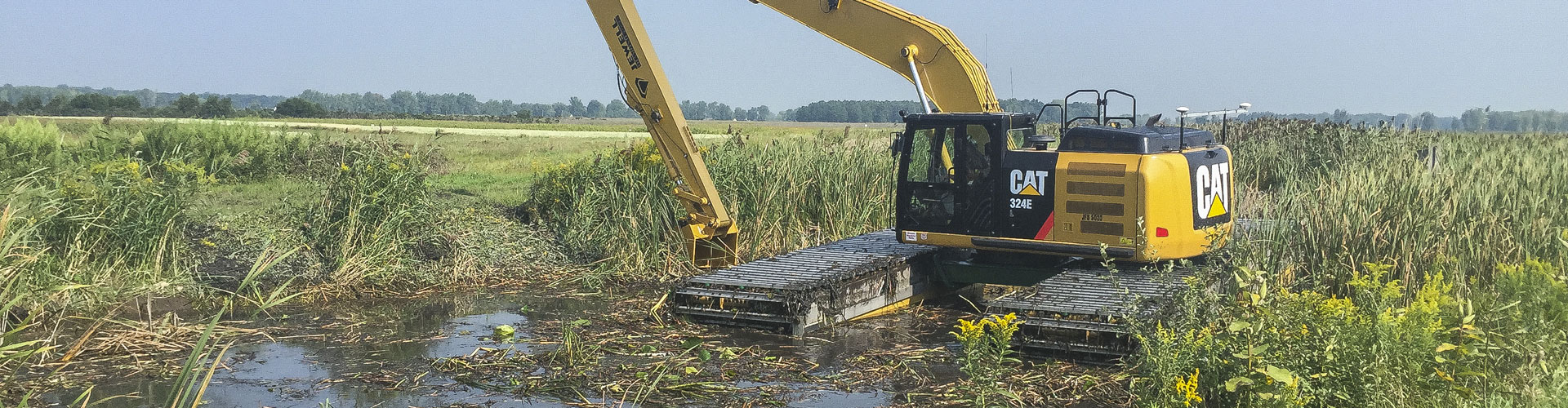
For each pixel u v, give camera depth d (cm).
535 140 3641
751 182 1254
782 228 1244
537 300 1028
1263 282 663
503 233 1245
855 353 815
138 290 887
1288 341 600
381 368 761
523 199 1576
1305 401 550
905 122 953
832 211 1260
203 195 1334
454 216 1258
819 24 1078
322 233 1102
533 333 883
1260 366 576
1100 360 769
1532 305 665
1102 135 878
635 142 1359
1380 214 888
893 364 776
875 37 1052
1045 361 784
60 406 650
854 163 1316
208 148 1961
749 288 894
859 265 954
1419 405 569
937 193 941
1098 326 753
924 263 1034
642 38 1062
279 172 1875
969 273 998
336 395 693
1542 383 598
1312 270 884
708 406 673
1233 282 837
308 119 6234
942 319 953
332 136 2728
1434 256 846
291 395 691
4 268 736
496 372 750
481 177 1991
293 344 831
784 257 1017
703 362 783
